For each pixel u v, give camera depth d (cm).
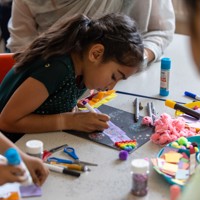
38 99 111
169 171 88
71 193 84
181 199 54
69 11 163
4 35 243
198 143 102
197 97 134
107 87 120
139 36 119
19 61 123
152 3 169
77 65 117
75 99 123
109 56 113
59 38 117
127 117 119
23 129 111
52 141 106
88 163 94
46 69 113
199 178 55
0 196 83
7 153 77
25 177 78
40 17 168
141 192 83
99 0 162
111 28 116
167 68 133
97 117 112
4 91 125
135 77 152
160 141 103
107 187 86
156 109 125
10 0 234
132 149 101
